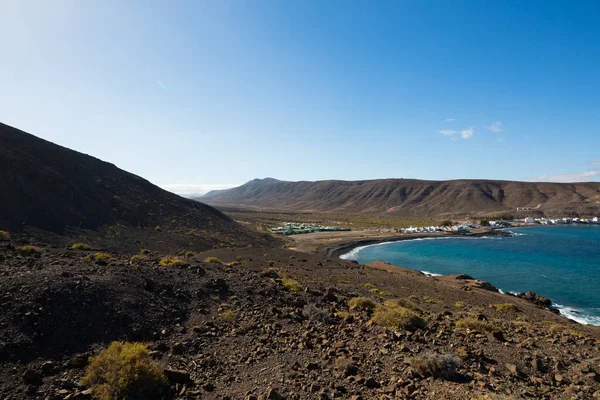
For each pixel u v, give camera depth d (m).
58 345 8.27
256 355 9.24
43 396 6.52
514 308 25.28
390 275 40.41
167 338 9.88
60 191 45.28
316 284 23.08
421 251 86.62
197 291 13.96
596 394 7.15
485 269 59.94
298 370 8.24
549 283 47.84
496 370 8.48
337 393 7.08
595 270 57.38
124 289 11.74
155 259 22.61
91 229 41.66
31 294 9.59
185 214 69.88
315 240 102.88
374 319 12.93
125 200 57.94
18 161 43.56
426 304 22.39
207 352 9.30
